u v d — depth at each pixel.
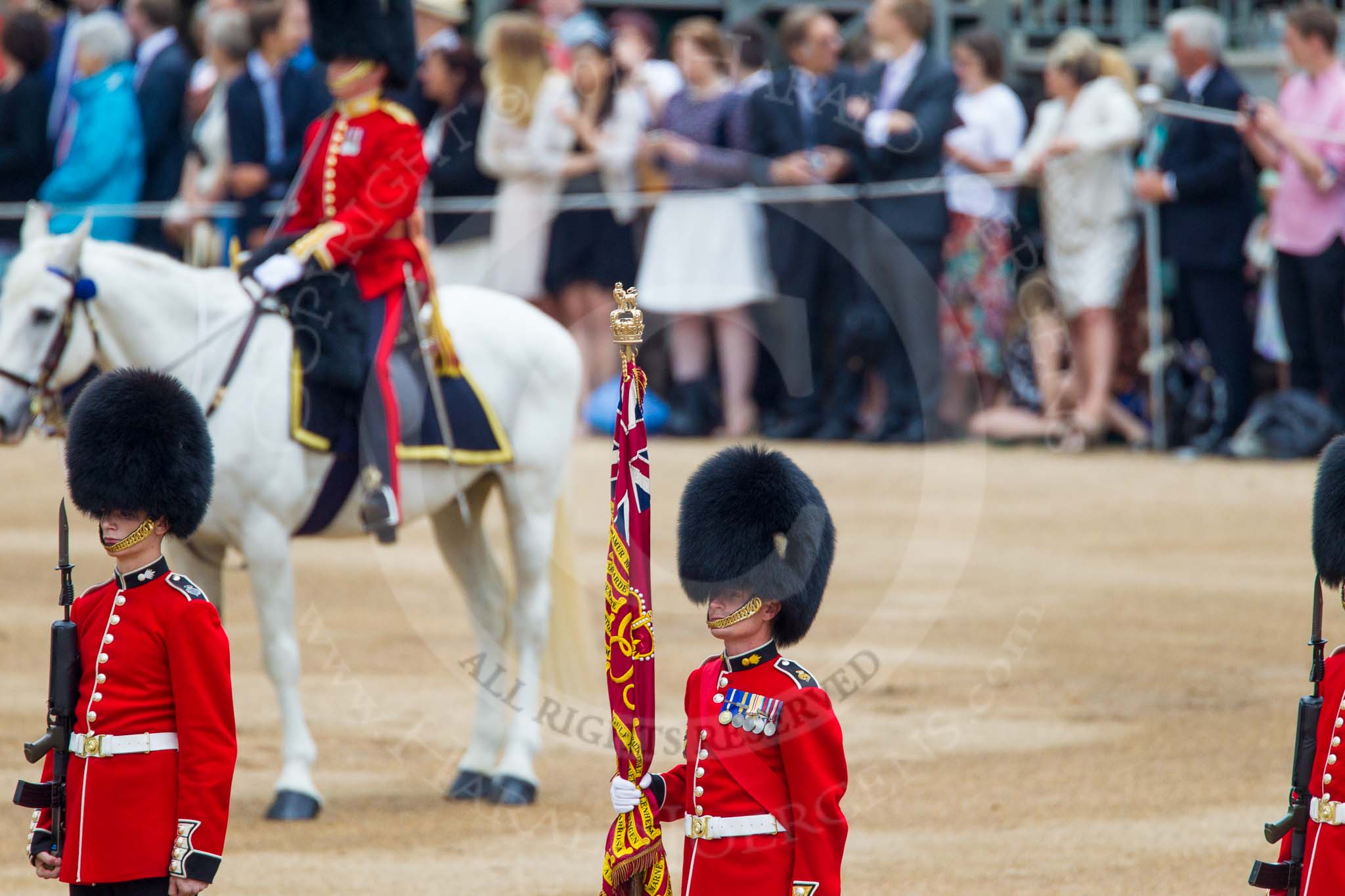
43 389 23.48
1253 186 51.16
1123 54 64.19
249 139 48.75
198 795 15.15
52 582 36.34
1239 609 34.06
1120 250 51.41
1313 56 48.31
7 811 22.66
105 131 51.00
